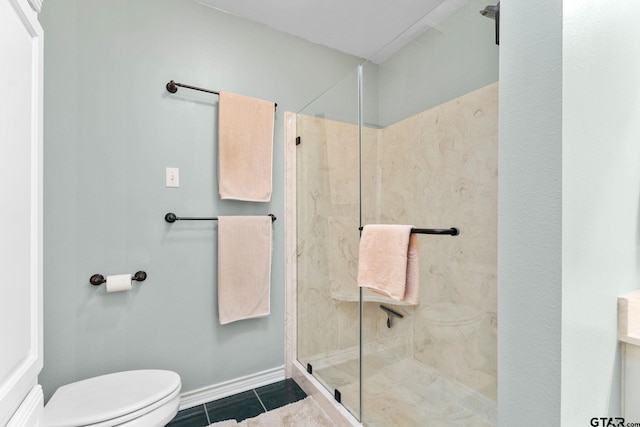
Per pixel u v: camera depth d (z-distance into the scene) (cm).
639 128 82
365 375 174
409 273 130
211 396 181
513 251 70
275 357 204
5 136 67
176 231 171
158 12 167
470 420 142
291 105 212
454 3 150
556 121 62
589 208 67
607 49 72
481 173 139
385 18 198
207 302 180
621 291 76
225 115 178
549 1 63
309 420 160
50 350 142
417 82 172
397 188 188
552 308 63
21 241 74
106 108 154
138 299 162
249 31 196
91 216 151
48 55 141
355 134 188
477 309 141
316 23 202
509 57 71
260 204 198
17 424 70
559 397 62
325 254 197
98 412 114
